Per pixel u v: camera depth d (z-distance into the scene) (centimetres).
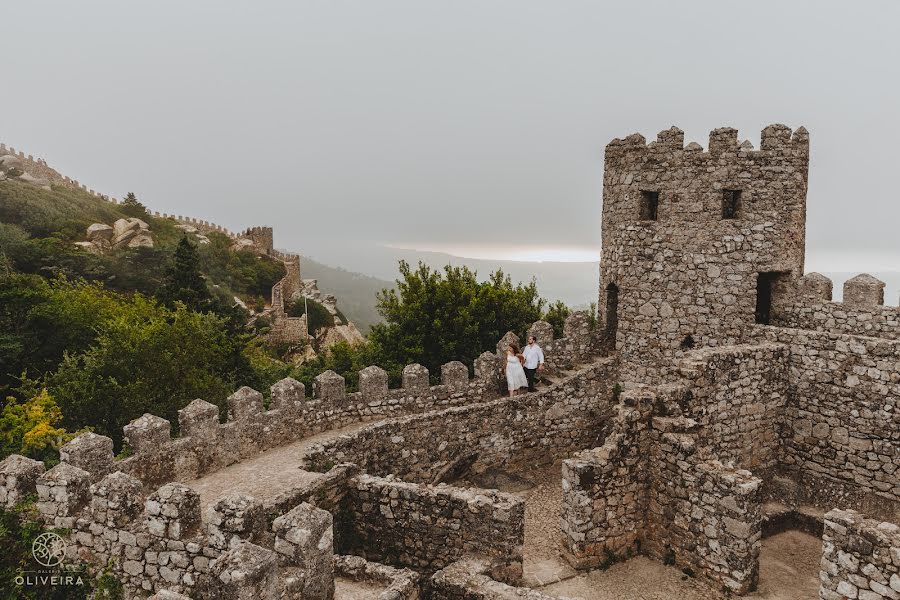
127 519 1088
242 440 1620
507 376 2147
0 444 1931
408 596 1066
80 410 2136
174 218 8706
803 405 1769
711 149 1914
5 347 2527
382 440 1752
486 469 1964
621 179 2122
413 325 3133
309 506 986
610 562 1388
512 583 1267
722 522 1277
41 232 5606
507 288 3384
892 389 1587
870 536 972
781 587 1318
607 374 2186
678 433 1386
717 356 1609
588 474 1348
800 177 1895
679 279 2006
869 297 1767
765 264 1906
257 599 808
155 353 2394
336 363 3541
